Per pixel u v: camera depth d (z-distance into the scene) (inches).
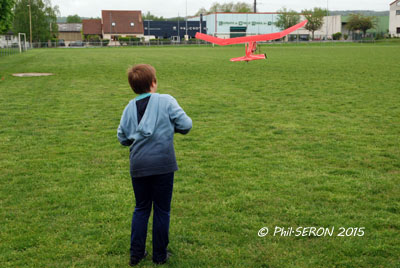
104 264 117.0
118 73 726.5
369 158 218.8
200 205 157.2
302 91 476.4
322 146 243.0
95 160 217.9
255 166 205.5
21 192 172.2
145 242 120.6
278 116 332.5
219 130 285.0
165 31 3560.5
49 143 253.9
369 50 1576.0
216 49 2036.2
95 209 153.9
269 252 122.5
